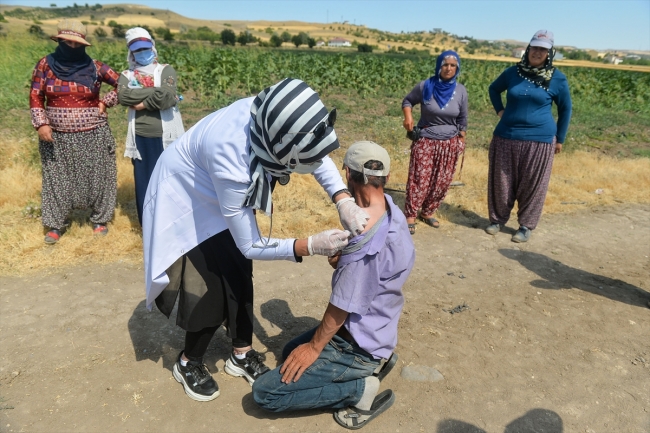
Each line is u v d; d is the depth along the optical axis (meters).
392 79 18.27
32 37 21.67
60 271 4.05
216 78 13.66
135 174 4.46
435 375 3.05
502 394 2.93
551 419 2.75
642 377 3.14
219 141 2.14
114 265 4.20
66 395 2.75
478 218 5.88
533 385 3.02
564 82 4.91
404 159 7.87
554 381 3.06
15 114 9.71
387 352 2.62
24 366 2.96
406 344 3.37
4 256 4.20
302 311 3.72
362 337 2.52
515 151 5.07
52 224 4.43
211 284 2.51
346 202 2.34
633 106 17.59
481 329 3.59
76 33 4.11
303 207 5.61
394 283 2.49
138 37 4.16
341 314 2.43
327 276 4.29
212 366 3.05
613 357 3.33
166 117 4.36
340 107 12.91
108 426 2.55
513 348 3.38
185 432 2.54
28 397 2.72
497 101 5.32
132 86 4.19
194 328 2.54
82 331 3.31
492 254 4.92
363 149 2.39
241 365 2.92
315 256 4.65
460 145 5.26
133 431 2.53
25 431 2.49
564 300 4.06
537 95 4.87
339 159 7.68
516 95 4.96
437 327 3.59
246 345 2.88
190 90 15.09
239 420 2.64
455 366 3.16
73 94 4.21
